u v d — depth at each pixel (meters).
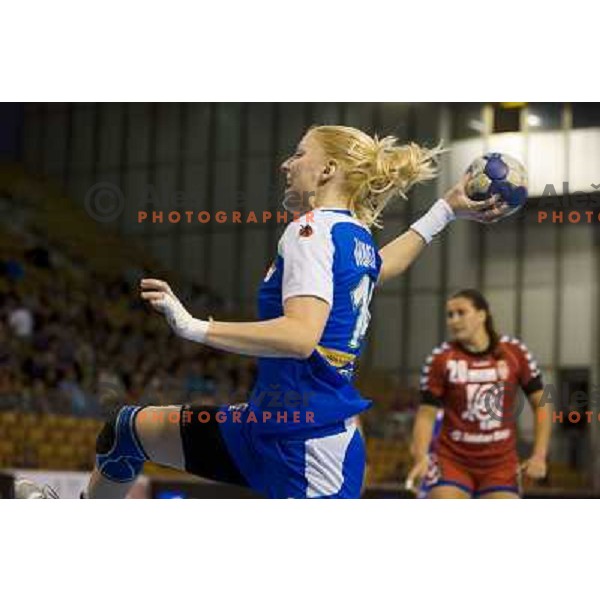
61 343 12.71
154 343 14.03
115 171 16.92
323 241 2.85
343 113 16.36
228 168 16.59
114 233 16.69
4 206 16.41
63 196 17.00
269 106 16.58
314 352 2.87
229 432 3.01
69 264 15.71
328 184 3.08
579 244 15.77
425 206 15.70
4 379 11.38
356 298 2.94
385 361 16.77
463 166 15.55
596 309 15.62
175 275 16.44
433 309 16.56
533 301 16.00
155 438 3.10
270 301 2.91
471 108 15.64
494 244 16.36
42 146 17.27
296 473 2.88
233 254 16.38
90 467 10.84
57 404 11.56
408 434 15.04
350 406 2.92
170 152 16.72
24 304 13.48
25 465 10.36
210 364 14.13
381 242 15.88
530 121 14.85
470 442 5.09
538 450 5.13
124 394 12.58
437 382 5.09
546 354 15.87
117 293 15.15
